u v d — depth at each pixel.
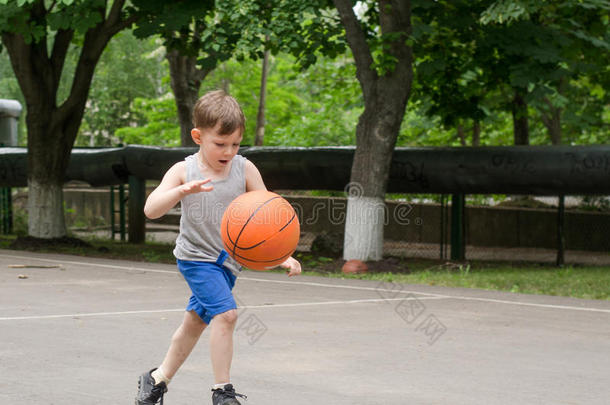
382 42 17.70
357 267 17.86
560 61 18.98
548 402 6.19
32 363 7.40
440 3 19.95
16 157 29.41
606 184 19.67
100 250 23.70
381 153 18.67
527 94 19.58
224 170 4.84
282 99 47.62
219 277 4.85
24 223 33.81
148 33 19.64
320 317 10.67
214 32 18.59
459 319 10.73
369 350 8.30
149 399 5.09
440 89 23.34
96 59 24.42
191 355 7.88
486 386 6.73
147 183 32.72
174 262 20.59
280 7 17.83
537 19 20.72
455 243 22.78
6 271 16.78
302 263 20.31
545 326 10.25
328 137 38.72
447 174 21.03
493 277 17.02
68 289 13.68
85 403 5.91
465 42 20.53
